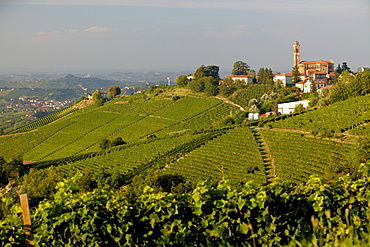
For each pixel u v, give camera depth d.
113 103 170.88
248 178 55.38
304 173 54.03
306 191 15.77
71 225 14.33
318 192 15.27
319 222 14.82
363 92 92.69
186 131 106.25
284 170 56.41
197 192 14.72
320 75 165.62
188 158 70.19
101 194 15.11
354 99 86.38
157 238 14.83
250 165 61.22
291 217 15.28
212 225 14.83
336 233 14.21
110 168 74.44
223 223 14.53
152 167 69.50
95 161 82.38
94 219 14.52
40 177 69.31
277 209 15.06
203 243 14.72
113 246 14.77
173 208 14.76
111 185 58.75
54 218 14.30
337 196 15.50
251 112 120.50
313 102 107.44
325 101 99.44
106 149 97.25
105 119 145.88
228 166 62.69
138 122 136.38
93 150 106.69
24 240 14.52
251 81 174.62
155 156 77.38
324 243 13.80
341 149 60.59
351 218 14.84
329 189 15.77
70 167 79.56
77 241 14.52
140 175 59.81
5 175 78.62
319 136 69.38
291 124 79.69
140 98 168.75
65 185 14.99
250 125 88.19
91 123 143.38
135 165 74.25
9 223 14.61
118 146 96.62
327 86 141.75
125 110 154.50
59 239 14.54
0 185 78.19
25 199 13.97
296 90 150.38
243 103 143.25
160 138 93.69
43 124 161.88
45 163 90.81
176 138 90.25
